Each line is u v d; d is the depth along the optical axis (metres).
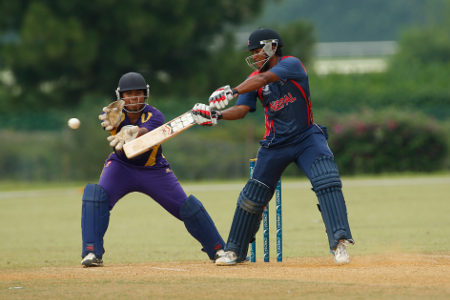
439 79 172.25
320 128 25.09
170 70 119.06
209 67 118.75
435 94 138.62
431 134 101.38
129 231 42.94
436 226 41.50
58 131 108.62
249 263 26.52
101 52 108.81
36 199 72.31
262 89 24.72
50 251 34.59
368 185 78.25
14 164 97.62
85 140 97.88
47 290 19.41
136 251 33.44
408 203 57.12
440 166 102.56
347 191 70.31
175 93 118.12
